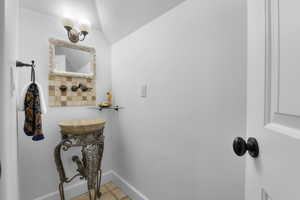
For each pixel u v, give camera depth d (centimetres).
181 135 100
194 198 94
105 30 165
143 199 133
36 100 96
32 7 125
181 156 101
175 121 104
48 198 136
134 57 140
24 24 122
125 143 157
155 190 123
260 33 44
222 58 78
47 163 136
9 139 48
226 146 77
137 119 140
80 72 153
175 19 102
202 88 87
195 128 92
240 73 71
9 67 50
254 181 46
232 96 74
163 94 112
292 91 33
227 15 75
